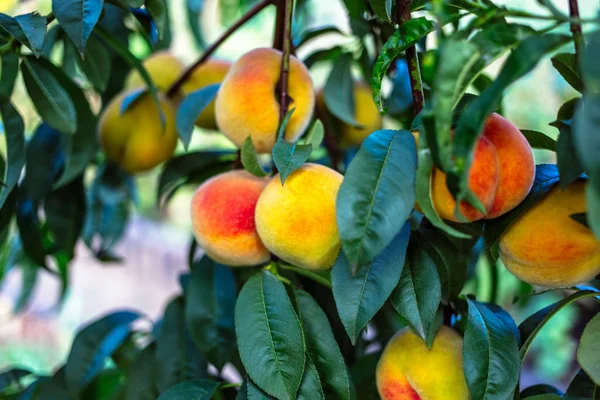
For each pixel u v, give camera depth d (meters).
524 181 0.69
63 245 1.20
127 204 1.47
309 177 0.75
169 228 3.68
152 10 0.86
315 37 1.21
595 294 0.74
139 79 1.25
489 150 0.66
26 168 1.15
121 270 3.52
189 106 0.98
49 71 1.05
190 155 1.14
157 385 1.02
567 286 0.76
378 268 0.70
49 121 1.02
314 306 0.83
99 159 1.38
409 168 0.62
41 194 1.15
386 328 1.16
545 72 2.72
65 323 3.23
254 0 1.51
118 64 1.29
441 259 0.81
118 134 1.15
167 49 1.39
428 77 0.86
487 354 0.72
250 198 0.84
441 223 0.59
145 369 1.08
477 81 1.13
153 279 3.49
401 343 0.83
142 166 1.20
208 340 0.99
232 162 1.15
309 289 1.07
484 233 0.74
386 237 0.60
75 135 1.10
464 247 0.95
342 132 1.20
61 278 1.37
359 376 1.01
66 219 1.20
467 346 0.72
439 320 0.79
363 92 1.19
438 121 0.54
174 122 1.18
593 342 0.66
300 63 0.94
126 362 1.26
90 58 1.18
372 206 0.61
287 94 0.87
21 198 1.15
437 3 0.57
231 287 1.02
